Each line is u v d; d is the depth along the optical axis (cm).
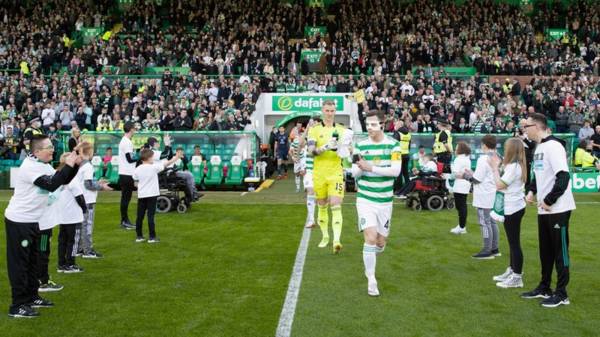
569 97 2438
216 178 1888
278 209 1388
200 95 2439
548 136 659
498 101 2464
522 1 3753
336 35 3181
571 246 987
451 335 555
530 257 898
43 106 2345
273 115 2597
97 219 1252
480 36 3216
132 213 1334
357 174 688
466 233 1090
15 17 3475
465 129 2222
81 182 843
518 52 3059
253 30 3259
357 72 2895
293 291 702
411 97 2400
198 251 938
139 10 3525
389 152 684
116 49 2975
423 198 1388
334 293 694
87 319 607
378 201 689
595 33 3306
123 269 823
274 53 2952
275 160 2288
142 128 2139
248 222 1215
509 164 717
